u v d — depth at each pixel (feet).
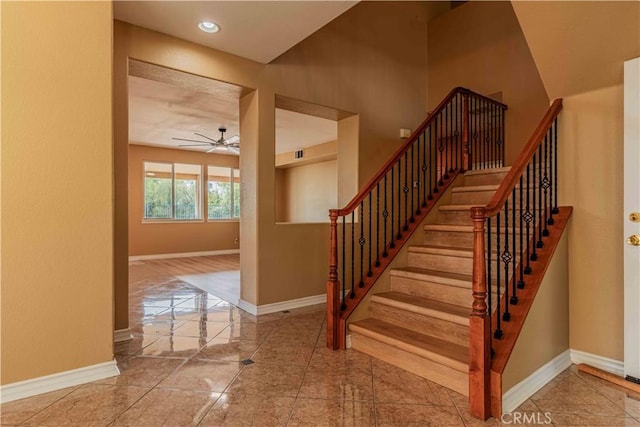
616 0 6.74
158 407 6.31
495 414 6.04
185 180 29.14
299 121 20.12
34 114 6.64
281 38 10.25
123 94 9.52
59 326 6.90
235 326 10.89
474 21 16.67
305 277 13.29
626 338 7.29
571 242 8.39
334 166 28.73
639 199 7.13
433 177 17.35
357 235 14.53
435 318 8.12
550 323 7.66
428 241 11.28
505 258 7.12
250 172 12.35
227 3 8.52
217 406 6.36
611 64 7.59
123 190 9.62
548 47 8.11
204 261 26.07
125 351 8.88
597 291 8.00
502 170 11.93
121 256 9.64
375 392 6.87
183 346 9.24
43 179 6.73
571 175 8.45
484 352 6.00
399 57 16.65
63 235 6.95
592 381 7.38
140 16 9.11
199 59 10.67
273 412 6.17
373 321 9.32
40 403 6.38
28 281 6.61
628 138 7.26
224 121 19.99
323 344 9.40
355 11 14.82
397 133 16.25
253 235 12.25
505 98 15.75
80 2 7.14
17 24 6.49
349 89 14.46
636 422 5.91
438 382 7.22
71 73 7.03
